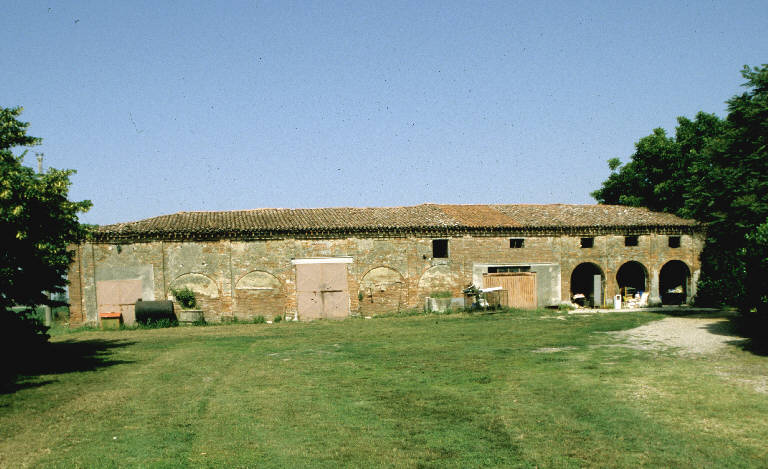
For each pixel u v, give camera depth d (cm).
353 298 2758
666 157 3491
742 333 1817
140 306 2522
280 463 725
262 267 2691
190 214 2989
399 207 3234
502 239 2939
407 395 1079
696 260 3095
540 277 2959
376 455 752
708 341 1667
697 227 2950
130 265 2602
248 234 2680
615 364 1338
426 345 1741
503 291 2873
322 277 2739
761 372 1204
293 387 1166
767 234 1498
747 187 1617
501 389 1109
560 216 3161
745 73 1717
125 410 984
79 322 2567
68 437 830
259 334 2144
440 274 2866
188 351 1708
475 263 2902
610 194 3988
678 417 887
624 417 893
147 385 1198
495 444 788
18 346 1502
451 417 922
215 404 1026
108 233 2567
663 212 3372
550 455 741
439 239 2884
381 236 2808
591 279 3241
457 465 714
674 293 3175
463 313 2753
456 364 1394
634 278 3325
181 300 2616
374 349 1683
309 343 1852
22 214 1285
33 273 1430
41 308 3106
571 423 872
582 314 2617
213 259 2658
